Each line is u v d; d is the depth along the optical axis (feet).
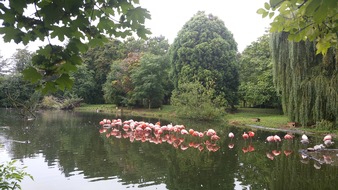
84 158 40.63
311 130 60.39
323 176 32.09
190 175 32.76
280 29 10.05
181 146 49.83
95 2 7.36
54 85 7.70
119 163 37.93
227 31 108.99
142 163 38.17
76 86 143.64
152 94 120.26
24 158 39.91
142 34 8.07
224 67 102.78
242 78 106.63
